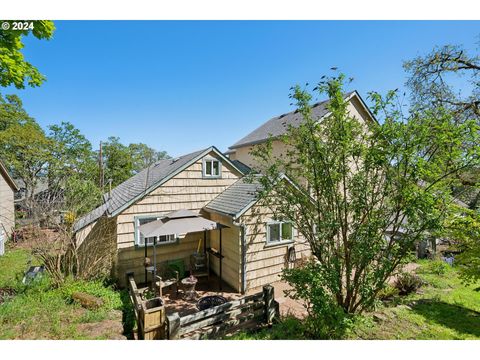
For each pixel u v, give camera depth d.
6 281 7.56
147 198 8.75
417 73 13.06
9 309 5.28
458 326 5.14
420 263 10.34
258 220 8.10
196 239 9.70
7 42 4.84
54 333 4.56
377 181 4.77
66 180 9.23
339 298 5.01
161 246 8.97
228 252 8.41
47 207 7.61
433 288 7.70
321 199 5.23
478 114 11.90
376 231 4.64
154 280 7.24
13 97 22.62
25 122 23.50
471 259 5.82
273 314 5.47
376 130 4.64
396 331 4.84
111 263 8.16
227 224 8.38
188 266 9.48
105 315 5.46
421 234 4.43
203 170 10.17
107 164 30.89
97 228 8.69
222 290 7.91
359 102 14.74
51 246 7.29
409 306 6.15
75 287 6.56
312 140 5.09
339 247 5.08
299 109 5.27
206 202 10.26
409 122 4.25
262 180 5.86
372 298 4.77
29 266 8.83
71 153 28.88
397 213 4.57
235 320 5.02
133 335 4.87
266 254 8.31
